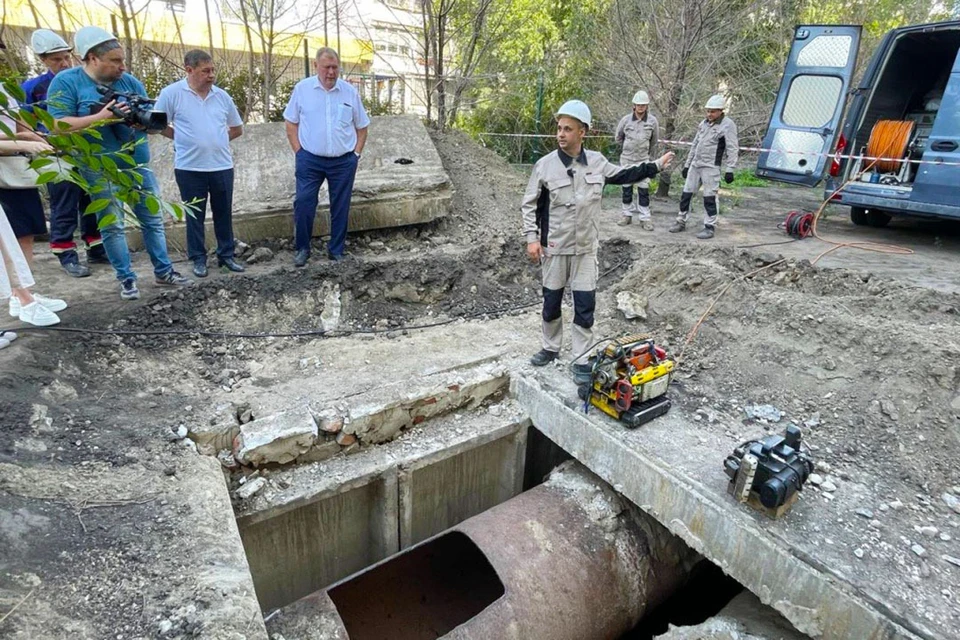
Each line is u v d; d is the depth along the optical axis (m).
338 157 5.12
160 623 2.21
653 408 3.85
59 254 4.91
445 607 3.93
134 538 2.61
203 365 4.32
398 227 6.37
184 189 4.71
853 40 6.61
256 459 3.57
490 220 7.01
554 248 3.96
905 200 6.34
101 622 2.19
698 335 4.85
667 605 4.29
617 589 3.59
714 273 5.15
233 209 5.66
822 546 2.81
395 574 3.95
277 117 9.10
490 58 11.23
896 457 3.46
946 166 5.98
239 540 2.76
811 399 4.01
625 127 7.11
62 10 7.58
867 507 3.10
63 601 2.23
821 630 2.73
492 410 4.47
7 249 3.67
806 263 5.33
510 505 3.83
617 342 3.85
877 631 2.51
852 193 6.79
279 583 3.97
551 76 12.41
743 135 11.32
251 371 4.39
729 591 4.37
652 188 10.66
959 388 3.58
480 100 11.01
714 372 4.47
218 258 5.18
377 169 6.44
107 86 3.95
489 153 8.63
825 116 6.89
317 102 4.96
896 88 7.35
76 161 1.72
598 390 3.88
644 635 4.12
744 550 3.01
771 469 2.95
